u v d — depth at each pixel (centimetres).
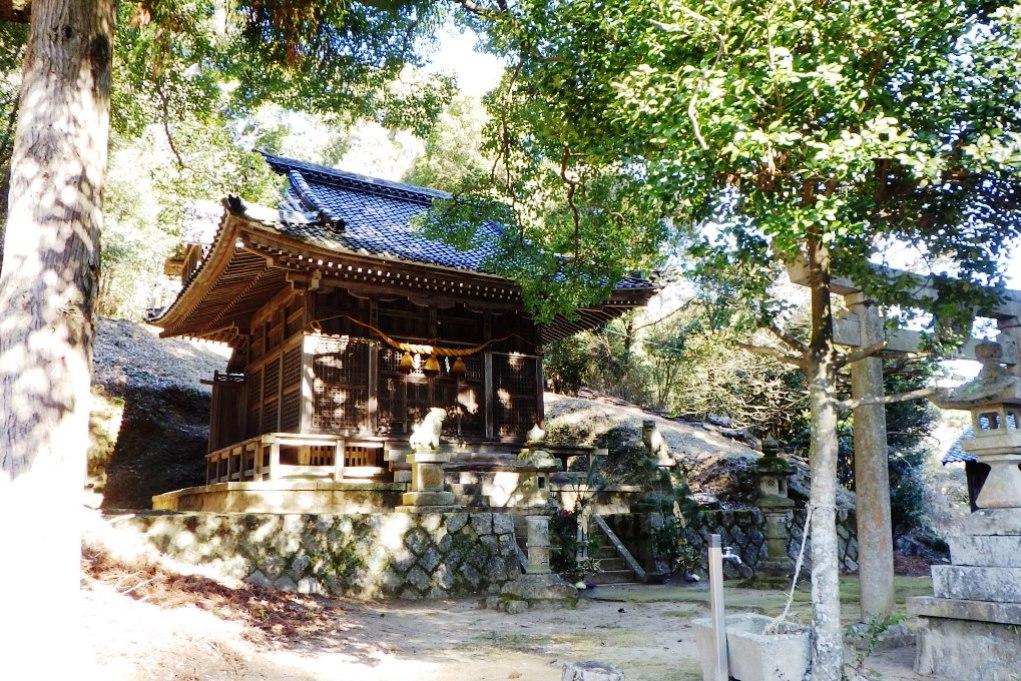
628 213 891
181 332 1650
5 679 362
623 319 2581
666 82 384
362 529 911
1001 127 379
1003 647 459
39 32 448
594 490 1243
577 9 542
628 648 601
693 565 1150
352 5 1002
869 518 653
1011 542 472
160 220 1457
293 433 1211
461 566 956
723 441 1944
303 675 482
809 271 446
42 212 419
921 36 365
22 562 377
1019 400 505
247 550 831
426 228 992
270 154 1641
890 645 598
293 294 1316
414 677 498
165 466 1733
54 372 403
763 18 348
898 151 359
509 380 1427
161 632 490
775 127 339
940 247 472
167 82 1180
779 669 390
